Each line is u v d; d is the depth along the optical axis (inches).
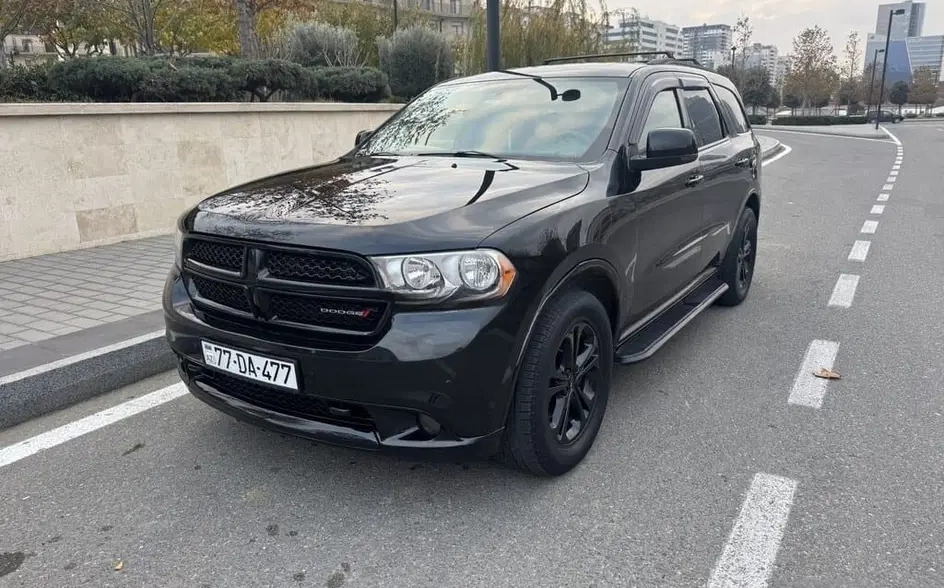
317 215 108.0
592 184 129.1
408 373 98.7
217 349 114.8
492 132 154.5
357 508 115.7
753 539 105.5
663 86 167.3
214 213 118.0
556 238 111.6
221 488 122.3
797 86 2620.6
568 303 115.0
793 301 233.1
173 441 139.6
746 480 122.3
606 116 147.1
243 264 108.7
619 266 131.6
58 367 154.9
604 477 123.8
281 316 107.9
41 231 278.8
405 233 100.7
